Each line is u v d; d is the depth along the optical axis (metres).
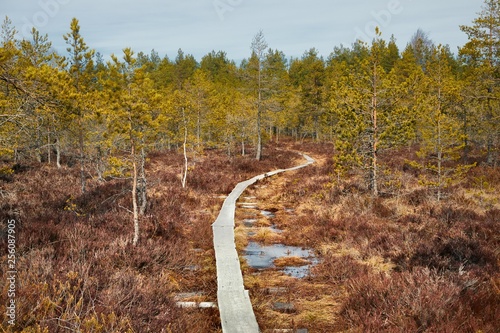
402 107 13.45
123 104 8.15
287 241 10.34
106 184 16.23
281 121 40.47
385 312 5.23
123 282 5.88
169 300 5.77
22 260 6.19
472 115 19.28
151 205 12.88
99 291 5.55
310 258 9.06
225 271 7.64
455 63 48.47
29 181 16.52
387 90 13.69
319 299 6.63
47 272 5.61
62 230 8.50
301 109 47.16
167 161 27.08
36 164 21.11
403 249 8.20
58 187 15.81
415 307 5.08
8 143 9.51
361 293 5.98
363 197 13.70
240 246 9.98
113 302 4.96
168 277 7.34
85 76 15.00
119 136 8.95
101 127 15.38
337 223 11.17
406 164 20.83
